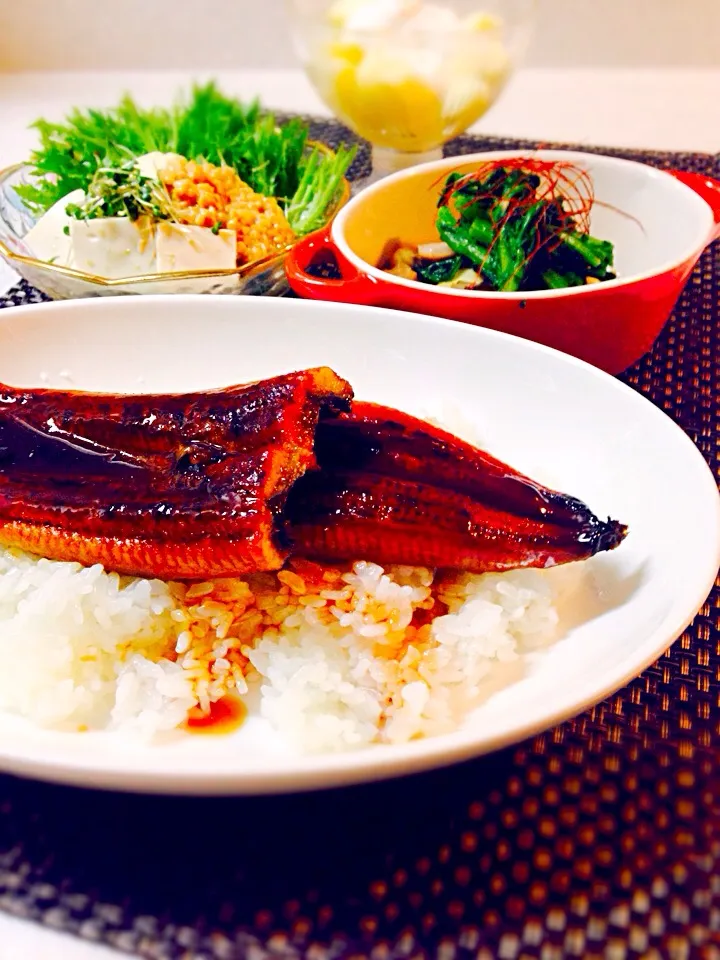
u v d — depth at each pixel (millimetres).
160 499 245
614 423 281
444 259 371
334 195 448
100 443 266
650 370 347
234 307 324
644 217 356
